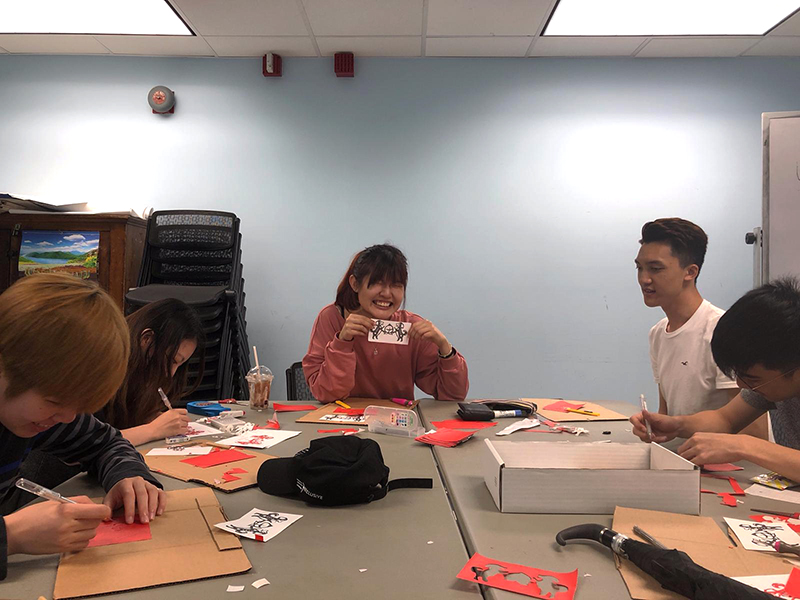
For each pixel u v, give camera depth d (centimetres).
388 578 70
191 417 164
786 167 261
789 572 70
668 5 279
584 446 107
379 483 98
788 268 260
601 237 341
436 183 340
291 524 87
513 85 340
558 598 64
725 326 103
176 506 91
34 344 66
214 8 282
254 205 338
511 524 86
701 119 339
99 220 293
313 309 340
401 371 196
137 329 142
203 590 66
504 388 342
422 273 340
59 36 312
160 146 337
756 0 275
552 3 277
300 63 338
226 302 277
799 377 99
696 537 79
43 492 74
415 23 298
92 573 69
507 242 341
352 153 340
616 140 340
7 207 296
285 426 152
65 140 338
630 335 341
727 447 102
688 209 340
